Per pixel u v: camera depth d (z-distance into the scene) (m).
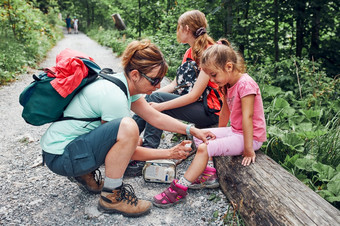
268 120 3.08
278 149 2.58
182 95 2.76
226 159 2.24
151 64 1.83
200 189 2.35
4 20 8.96
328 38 8.39
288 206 1.61
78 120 1.86
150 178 2.43
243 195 1.95
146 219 2.00
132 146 1.83
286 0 7.22
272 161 2.08
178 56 7.41
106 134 1.79
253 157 2.07
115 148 1.82
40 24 11.90
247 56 7.53
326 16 7.47
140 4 14.80
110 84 1.85
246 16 7.65
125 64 1.89
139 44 1.86
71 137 1.87
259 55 7.09
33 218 1.98
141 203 2.02
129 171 2.53
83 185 2.20
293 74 4.48
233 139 2.14
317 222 1.47
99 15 32.44
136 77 1.88
